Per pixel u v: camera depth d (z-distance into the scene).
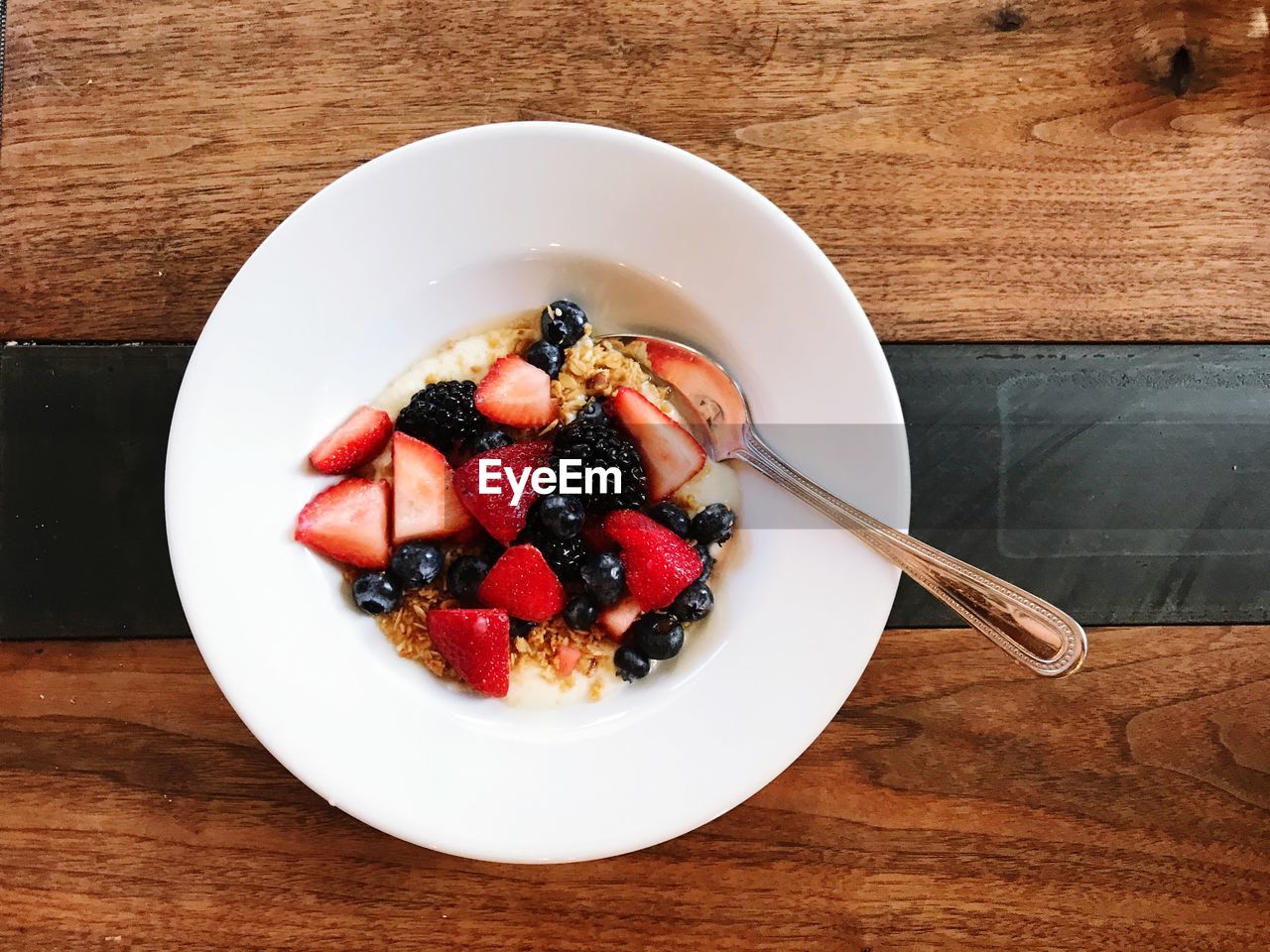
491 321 0.36
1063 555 0.37
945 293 0.37
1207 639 0.37
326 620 0.34
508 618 0.34
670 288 0.35
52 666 0.35
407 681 0.34
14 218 0.36
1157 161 0.38
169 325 0.36
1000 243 0.38
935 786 0.36
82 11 0.36
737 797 0.32
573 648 0.35
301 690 0.33
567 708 0.34
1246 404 0.38
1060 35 0.38
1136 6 0.38
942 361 0.37
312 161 0.37
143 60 0.36
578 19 0.37
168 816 0.35
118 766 0.35
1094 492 0.37
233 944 0.35
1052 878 0.36
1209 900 0.36
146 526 0.36
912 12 0.38
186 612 0.32
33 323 0.36
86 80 0.36
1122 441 0.38
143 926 0.35
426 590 0.35
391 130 0.37
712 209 0.33
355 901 0.35
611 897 0.36
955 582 0.32
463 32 0.37
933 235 0.37
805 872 0.36
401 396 0.36
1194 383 0.38
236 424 0.33
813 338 0.34
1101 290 0.38
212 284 0.36
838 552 0.33
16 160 0.36
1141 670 0.37
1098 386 0.38
